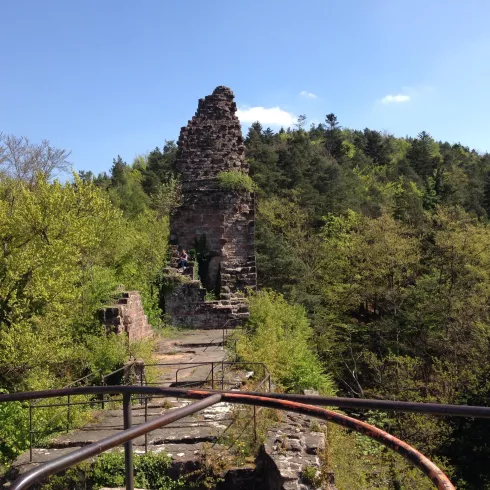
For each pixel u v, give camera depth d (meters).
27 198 15.77
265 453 8.22
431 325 30.70
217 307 20.89
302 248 42.50
